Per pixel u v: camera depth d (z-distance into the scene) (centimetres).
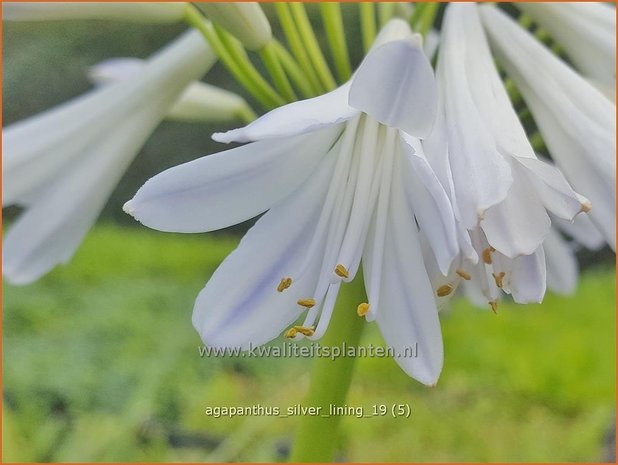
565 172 11
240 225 59
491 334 38
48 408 34
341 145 9
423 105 8
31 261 13
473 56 11
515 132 9
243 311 9
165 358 36
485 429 32
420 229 9
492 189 8
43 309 43
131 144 13
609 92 12
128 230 58
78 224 13
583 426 32
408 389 35
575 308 41
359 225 9
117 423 32
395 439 31
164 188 8
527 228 8
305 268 9
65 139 13
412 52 8
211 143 59
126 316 42
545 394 34
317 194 10
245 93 54
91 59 60
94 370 36
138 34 59
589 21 12
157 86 13
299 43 12
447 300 10
